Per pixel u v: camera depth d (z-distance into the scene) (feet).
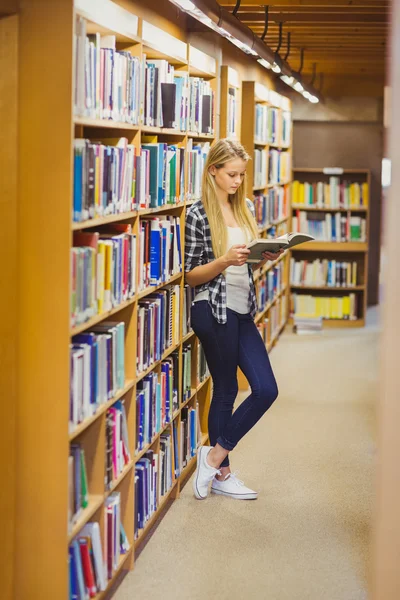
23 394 11.81
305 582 14.75
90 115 12.11
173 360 18.19
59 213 11.48
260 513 17.88
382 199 46.68
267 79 33.17
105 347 13.07
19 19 11.31
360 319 41.55
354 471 20.72
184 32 19.47
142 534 15.71
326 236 41.34
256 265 18.13
